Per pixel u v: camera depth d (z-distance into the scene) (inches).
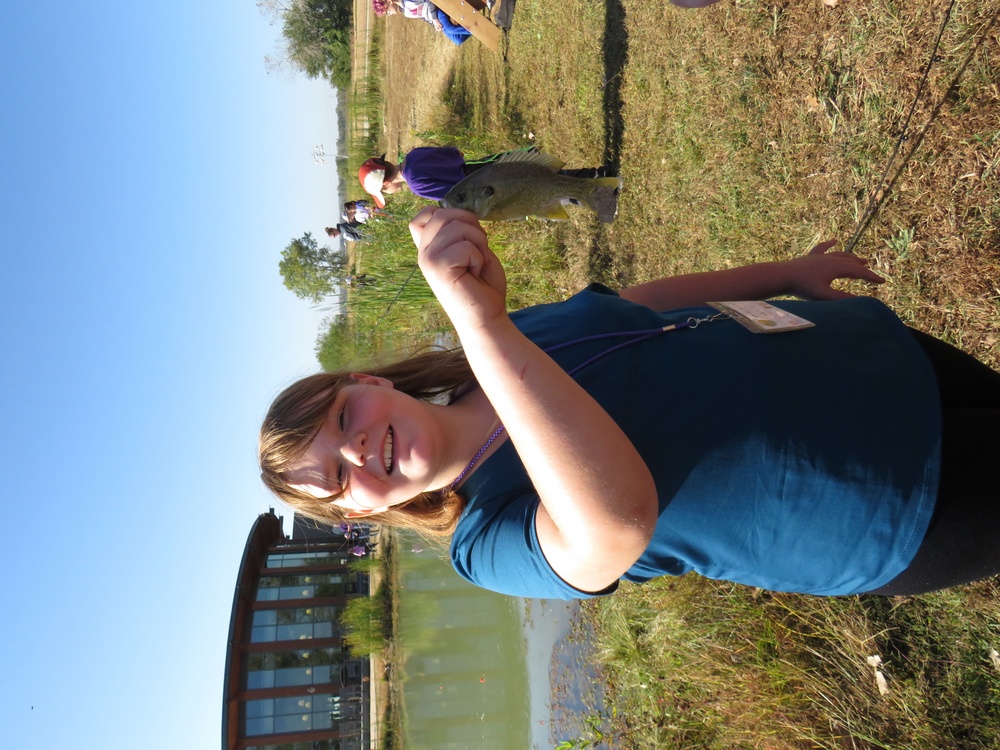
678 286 78.0
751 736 138.8
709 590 154.9
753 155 145.3
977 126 102.1
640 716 168.4
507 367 47.1
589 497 45.6
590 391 58.0
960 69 103.7
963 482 54.6
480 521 61.5
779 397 55.7
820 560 55.4
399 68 479.2
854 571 55.6
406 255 304.0
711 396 56.2
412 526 78.2
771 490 54.1
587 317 65.1
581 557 48.1
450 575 366.0
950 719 107.3
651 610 167.3
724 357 57.9
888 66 114.7
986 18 99.0
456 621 340.8
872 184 119.6
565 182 84.5
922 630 112.3
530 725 232.5
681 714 156.6
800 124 133.6
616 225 192.2
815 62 128.8
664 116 171.2
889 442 54.4
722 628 147.8
